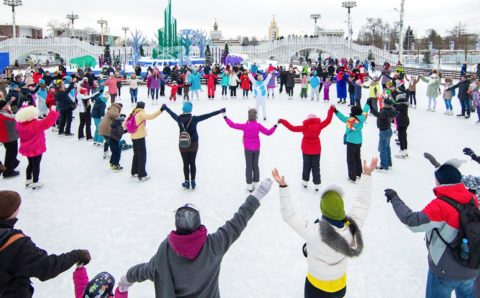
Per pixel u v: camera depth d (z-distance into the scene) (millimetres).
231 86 21781
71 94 14742
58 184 7926
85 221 6188
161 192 7516
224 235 2693
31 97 13727
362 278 4629
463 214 3041
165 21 42938
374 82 16422
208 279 2594
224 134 12789
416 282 4551
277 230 5906
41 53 62344
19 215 6391
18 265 2615
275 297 4262
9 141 8172
